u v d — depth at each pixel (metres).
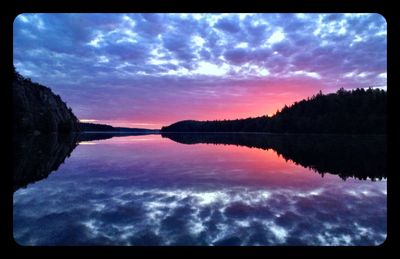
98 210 6.13
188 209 6.23
